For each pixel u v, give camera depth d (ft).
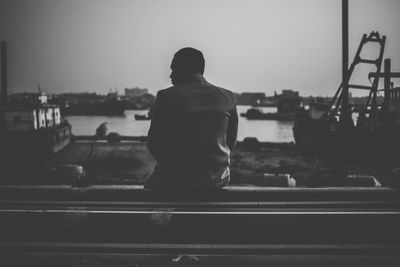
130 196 9.29
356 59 62.28
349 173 40.78
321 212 8.38
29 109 61.31
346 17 63.87
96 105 474.90
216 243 8.37
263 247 8.03
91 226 8.46
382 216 8.34
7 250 8.15
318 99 86.94
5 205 8.91
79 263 7.75
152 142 9.73
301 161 58.23
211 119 9.52
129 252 8.07
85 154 67.31
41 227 8.49
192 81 9.93
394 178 9.87
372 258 7.77
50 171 22.98
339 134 60.08
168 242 8.41
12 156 57.26
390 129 56.13
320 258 7.80
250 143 75.36
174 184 9.50
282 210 8.55
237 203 8.82
